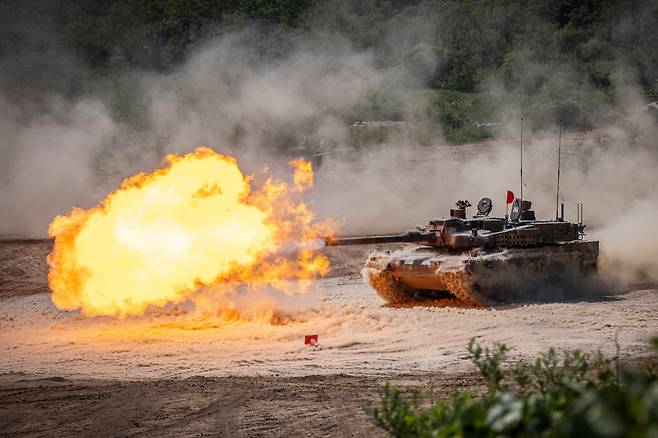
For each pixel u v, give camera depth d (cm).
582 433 857
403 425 1411
